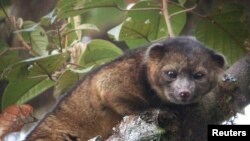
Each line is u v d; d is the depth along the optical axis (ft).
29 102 53.78
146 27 37.58
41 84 39.17
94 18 55.11
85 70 36.40
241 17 39.91
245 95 32.22
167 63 35.96
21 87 38.81
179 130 31.01
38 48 39.24
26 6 53.72
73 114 37.70
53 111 38.60
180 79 35.42
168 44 36.81
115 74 36.19
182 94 34.35
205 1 44.78
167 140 30.63
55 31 40.55
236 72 32.48
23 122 37.91
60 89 39.01
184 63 35.73
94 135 37.42
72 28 39.96
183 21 41.45
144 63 36.35
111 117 36.63
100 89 36.17
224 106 32.01
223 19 40.04
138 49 37.50
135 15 40.55
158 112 30.60
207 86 35.81
